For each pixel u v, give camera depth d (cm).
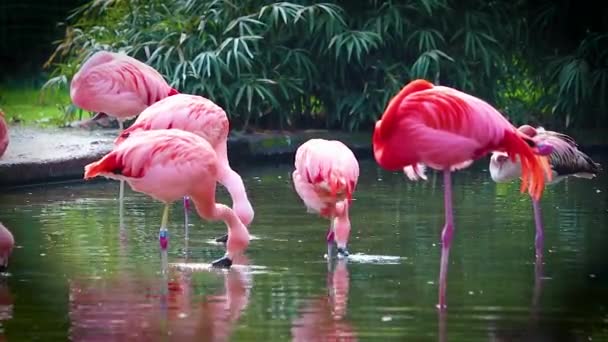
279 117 1653
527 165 745
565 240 947
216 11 1631
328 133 1636
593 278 809
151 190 866
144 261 877
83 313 716
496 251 905
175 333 667
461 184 1302
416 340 652
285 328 679
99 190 1266
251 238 970
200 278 818
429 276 819
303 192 910
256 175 1384
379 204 1144
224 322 693
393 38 1680
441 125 731
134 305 736
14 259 878
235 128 1639
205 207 876
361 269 845
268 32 1639
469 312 716
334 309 725
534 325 685
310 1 1655
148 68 1240
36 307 730
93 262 870
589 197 1183
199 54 1576
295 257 891
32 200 1175
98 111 1235
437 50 1625
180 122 1002
